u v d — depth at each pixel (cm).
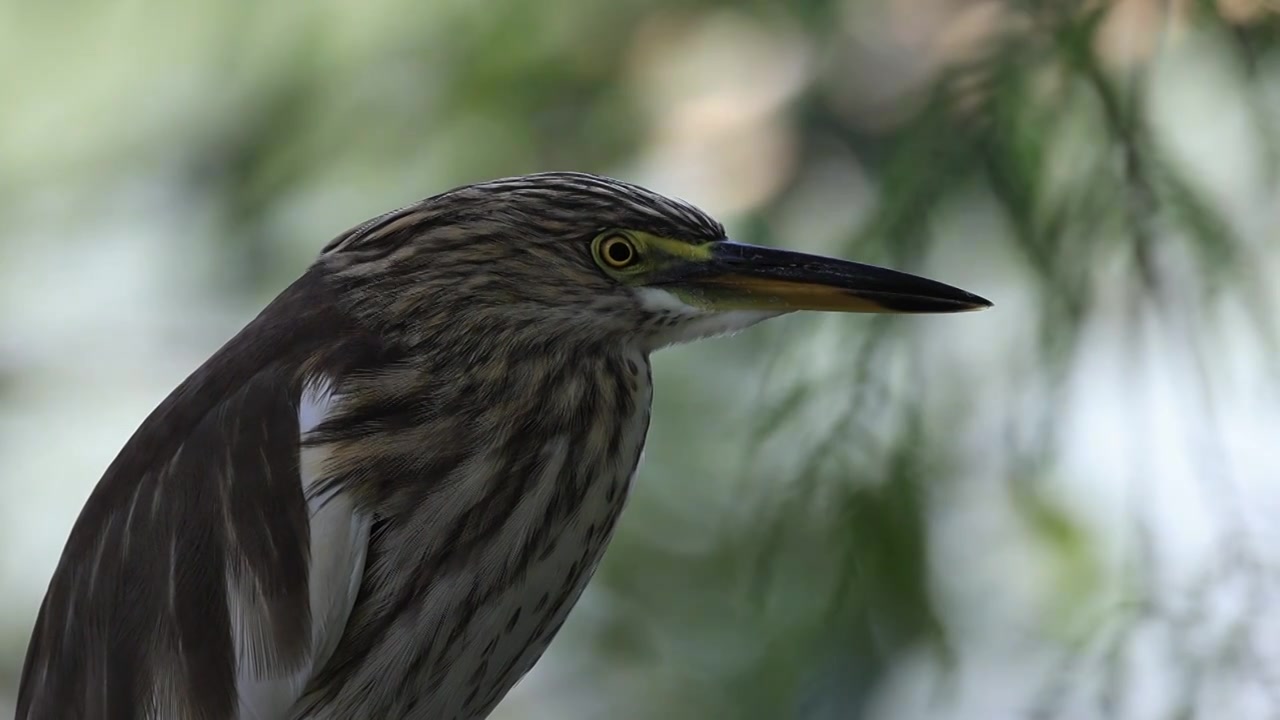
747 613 1021
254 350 728
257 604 679
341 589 678
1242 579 848
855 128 1147
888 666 949
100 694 699
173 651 687
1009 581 1038
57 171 1339
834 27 1162
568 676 1127
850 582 909
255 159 1260
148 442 729
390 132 1225
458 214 721
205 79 1279
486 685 739
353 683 698
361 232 740
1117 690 855
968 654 1020
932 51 1088
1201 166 997
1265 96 910
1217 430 853
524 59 1217
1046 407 891
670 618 1099
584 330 728
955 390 959
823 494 903
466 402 710
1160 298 871
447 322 715
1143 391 875
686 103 1198
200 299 1333
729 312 736
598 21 1219
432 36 1227
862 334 902
